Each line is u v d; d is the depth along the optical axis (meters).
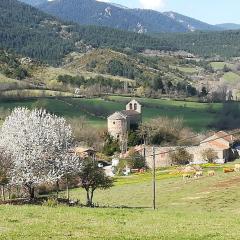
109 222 36.97
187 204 67.62
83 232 31.50
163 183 97.25
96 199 83.06
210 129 179.62
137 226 35.50
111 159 156.00
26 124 61.66
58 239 28.92
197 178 96.12
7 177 58.94
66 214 40.28
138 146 158.25
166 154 143.75
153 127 173.62
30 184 60.72
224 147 150.25
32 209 42.59
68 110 197.38
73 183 94.56
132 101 195.25
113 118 177.25
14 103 199.12
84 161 67.94
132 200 78.38
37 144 60.28
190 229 34.88
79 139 167.38
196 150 149.25
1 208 42.69
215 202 66.50
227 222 40.09
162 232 32.78
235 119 193.12
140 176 119.31
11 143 60.34
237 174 94.38
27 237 28.95
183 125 186.38
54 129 62.91
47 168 60.72
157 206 69.25
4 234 29.48
